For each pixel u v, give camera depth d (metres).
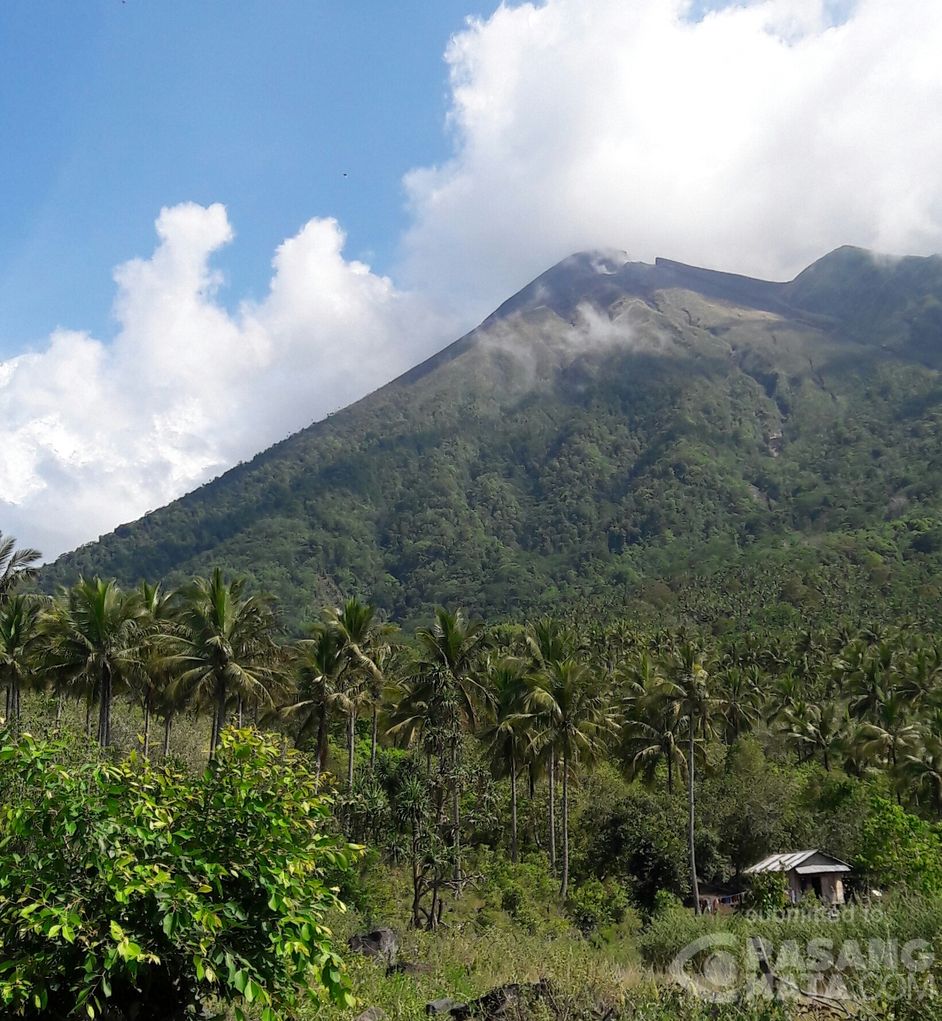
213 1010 8.01
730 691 67.31
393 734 42.53
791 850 42.72
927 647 85.88
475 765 41.50
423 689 40.50
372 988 11.71
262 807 6.61
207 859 6.47
